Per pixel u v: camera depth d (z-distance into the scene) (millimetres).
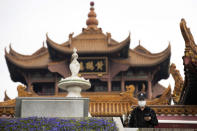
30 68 66000
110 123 15109
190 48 21828
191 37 22953
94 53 63562
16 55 69125
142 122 17812
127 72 67125
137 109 18062
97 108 37469
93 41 67312
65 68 65062
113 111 36844
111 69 64750
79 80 20766
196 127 27391
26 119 15453
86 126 14773
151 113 17938
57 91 66000
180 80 30375
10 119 15555
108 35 66688
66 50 63125
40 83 68125
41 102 18828
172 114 27953
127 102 37656
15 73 69062
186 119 27766
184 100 27297
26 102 18812
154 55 67312
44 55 69062
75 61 21469
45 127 14477
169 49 63562
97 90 66875
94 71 64312
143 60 66250
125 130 15430
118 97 37938
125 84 68312
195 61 21672
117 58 66188
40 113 18703
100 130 14719
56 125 14672
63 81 20859
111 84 67812
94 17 74375
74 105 18891
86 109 18984
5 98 51719
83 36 68750
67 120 15406
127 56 66062
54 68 64750
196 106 27859
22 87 37219
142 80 66812
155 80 71562
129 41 62031
